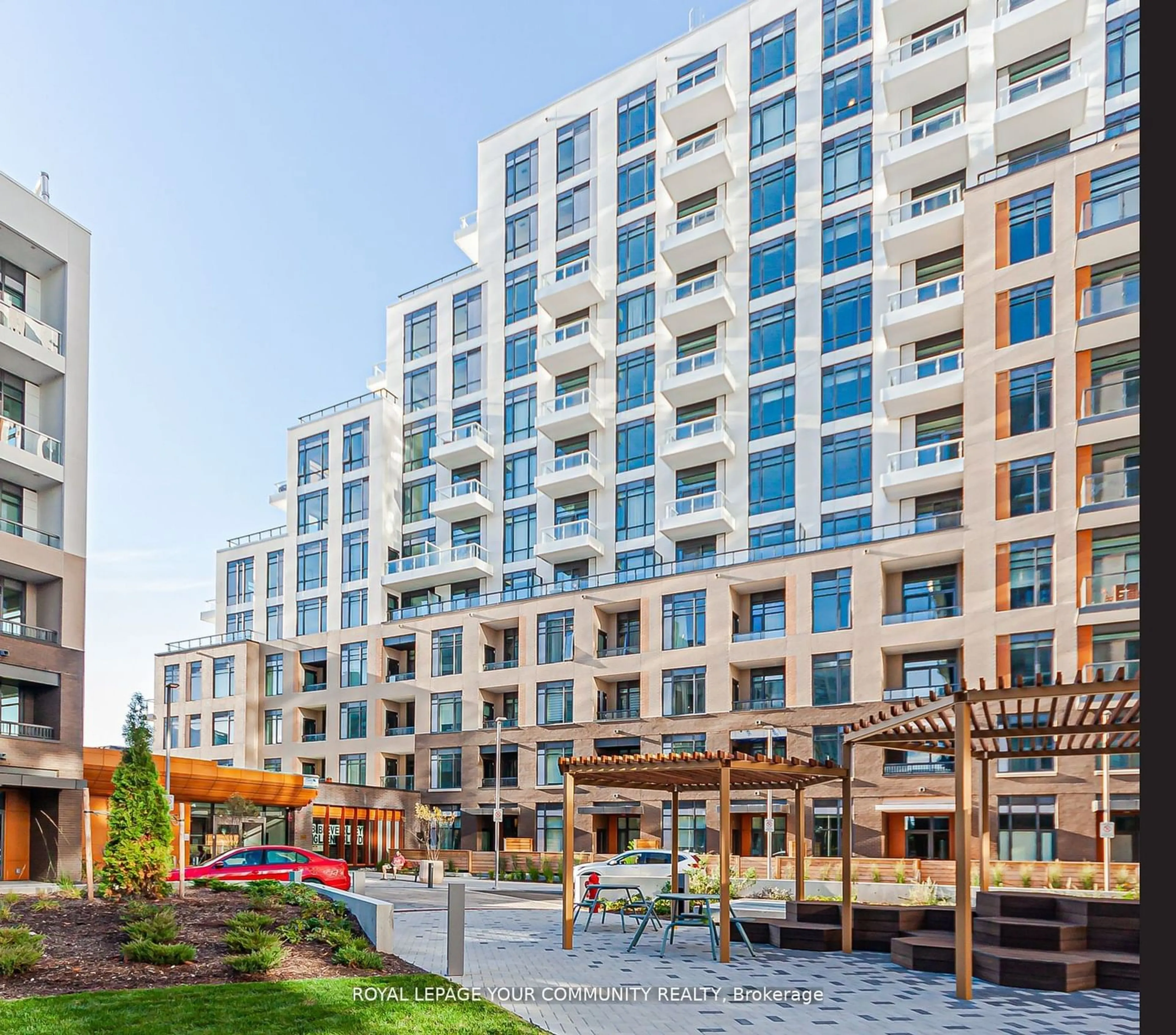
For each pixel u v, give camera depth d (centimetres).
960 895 1265
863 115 4728
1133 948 1420
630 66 5625
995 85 4303
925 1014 1140
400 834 5559
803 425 4672
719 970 1454
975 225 4059
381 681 5991
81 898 1669
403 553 6256
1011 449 3847
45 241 3494
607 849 4900
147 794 1748
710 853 3978
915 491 4238
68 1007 991
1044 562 3712
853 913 1695
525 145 6034
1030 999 1241
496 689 5403
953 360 4159
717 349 4919
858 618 4216
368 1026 956
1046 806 3519
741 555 4703
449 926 1340
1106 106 4028
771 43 5088
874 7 4744
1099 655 3559
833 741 4181
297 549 6638
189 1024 938
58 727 3284
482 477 5891
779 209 4934
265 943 1301
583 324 5412
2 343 3241
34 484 3447
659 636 4816
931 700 1385
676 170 5088
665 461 4947
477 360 6059
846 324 4628
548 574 5466
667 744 4656
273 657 6594
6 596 3312
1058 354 3778
